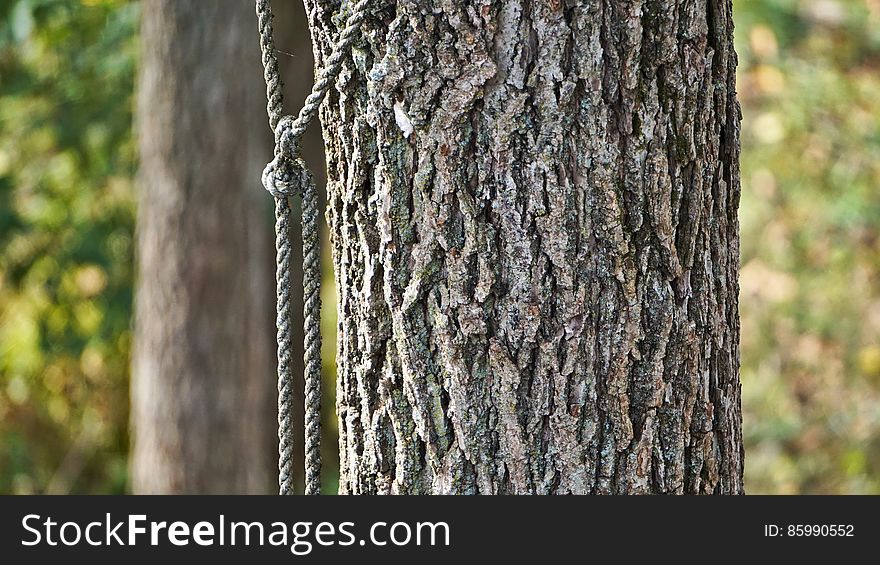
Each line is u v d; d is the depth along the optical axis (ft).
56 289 23.59
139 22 17.80
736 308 10.31
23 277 23.44
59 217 23.50
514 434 10.01
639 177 9.95
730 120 10.20
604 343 10.00
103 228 23.36
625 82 9.91
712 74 10.08
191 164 16.62
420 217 9.97
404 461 10.11
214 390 17.04
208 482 17.17
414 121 9.92
